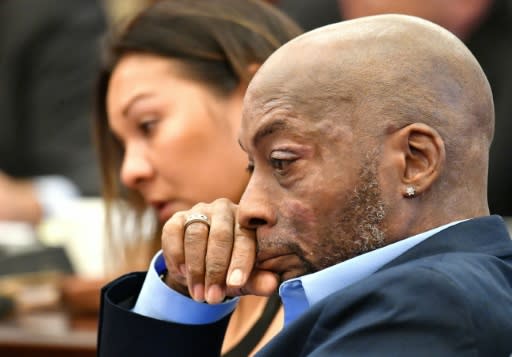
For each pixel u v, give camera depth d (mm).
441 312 3428
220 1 5887
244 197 3961
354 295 3551
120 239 6531
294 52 3865
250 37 5762
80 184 11969
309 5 11383
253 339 5109
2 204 10820
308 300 3855
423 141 3736
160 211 5855
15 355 6953
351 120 3750
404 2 9398
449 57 3830
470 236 3799
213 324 4520
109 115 5926
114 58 5926
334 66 3781
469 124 3816
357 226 3791
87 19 13086
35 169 12828
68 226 9820
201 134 5711
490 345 3461
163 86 5746
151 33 5809
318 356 3482
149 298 4547
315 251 3861
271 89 3840
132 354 4461
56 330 7109
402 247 3768
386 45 3801
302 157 3805
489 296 3545
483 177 3908
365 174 3750
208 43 5758
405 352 3406
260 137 3855
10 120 12961
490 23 10219
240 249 4051
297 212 3848
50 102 12820
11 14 13180
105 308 4559
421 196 3775
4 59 13016
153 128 5758
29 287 7945
